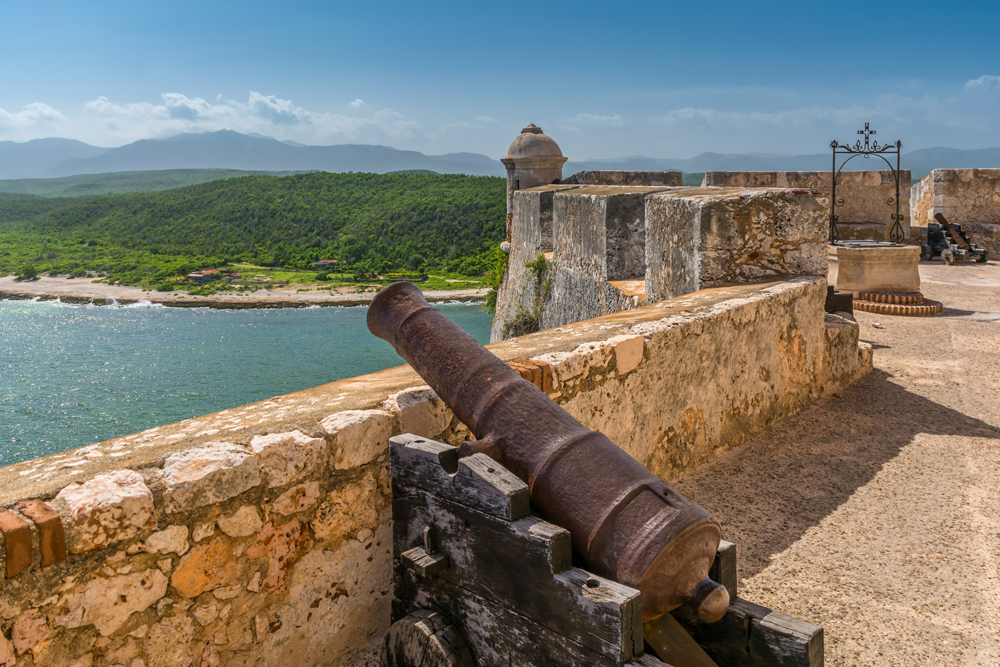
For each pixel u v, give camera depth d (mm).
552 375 2947
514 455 2129
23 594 1616
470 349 2418
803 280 5234
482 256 76000
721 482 3924
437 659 2076
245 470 2010
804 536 3338
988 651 2520
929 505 3643
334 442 2238
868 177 15422
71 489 1756
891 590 2898
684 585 1876
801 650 1878
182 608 1923
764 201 5348
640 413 3592
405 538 2297
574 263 9383
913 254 8680
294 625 2211
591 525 1922
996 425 4770
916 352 6645
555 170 15688
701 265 5352
